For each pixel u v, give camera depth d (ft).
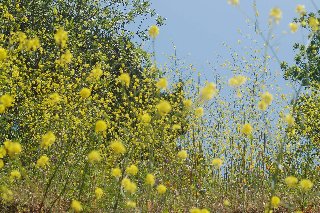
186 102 13.47
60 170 17.87
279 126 21.65
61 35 12.62
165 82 12.28
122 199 14.74
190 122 22.34
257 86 22.67
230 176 21.44
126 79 13.80
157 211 16.17
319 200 20.33
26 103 23.45
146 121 13.15
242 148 21.39
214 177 21.02
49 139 11.69
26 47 14.15
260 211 19.04
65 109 21.53
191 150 21.94
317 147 23.17
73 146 19.08
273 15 11.34
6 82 21.77
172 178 20.52
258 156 21.35
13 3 33.58
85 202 17.26
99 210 16.37
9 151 11.51
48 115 22.18
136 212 14.24
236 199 20.08
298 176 21.67
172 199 18.16
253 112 21.94
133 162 19.34
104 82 26.00
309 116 23.68
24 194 16.98
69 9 43.60
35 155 19.84
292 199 19.69
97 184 17.43
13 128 22.99
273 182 10.36
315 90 25.84
